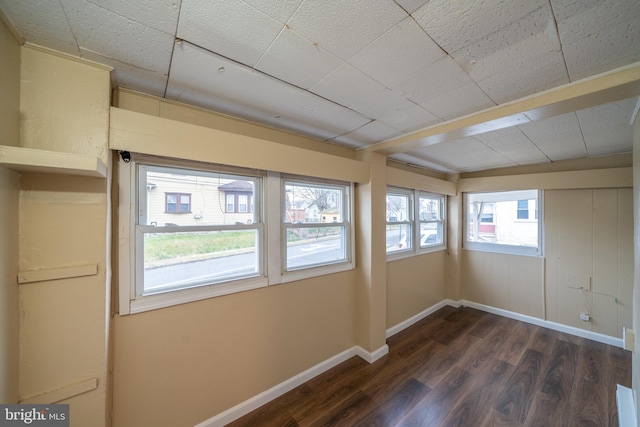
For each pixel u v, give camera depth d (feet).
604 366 7.89
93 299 3.84
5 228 3.08
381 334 8.67
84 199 3.81
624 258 9.20
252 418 5.94
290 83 4.53
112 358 4.45
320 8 2.88
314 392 6.82
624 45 3.41
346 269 8.40
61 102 3.59
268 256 6.55
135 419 4.70
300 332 7.22
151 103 4.91
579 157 9.95
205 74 4.24
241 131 6.03
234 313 5.96
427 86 4.60
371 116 5.95
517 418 5.91
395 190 10.59
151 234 5.04
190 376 5.31
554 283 10.61
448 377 7.42
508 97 4.98
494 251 12.39
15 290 3.29
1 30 2.90
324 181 7.93
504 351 8.85
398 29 3.20
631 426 4.89
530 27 3.13
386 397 6.61
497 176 11.91
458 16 2.98
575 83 4.38
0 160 2.73
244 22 3.08
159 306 4.94
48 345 3.55
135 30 3.19
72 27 3.12
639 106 4.66
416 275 11.53
